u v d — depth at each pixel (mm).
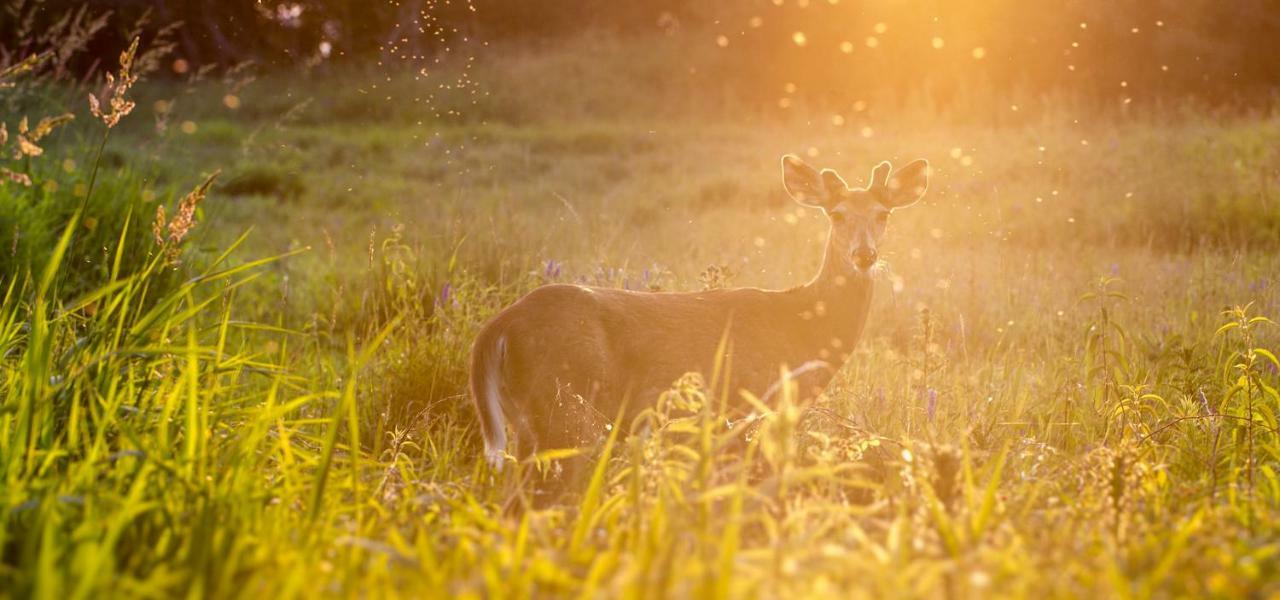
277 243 26219
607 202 31984
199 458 7078
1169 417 10742
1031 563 5707
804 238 24750
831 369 12453
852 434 10078
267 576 5844
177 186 17938
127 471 7168
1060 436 11016
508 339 10695
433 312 15531
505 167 41000
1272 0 47250
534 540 6734
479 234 19938
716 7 64625
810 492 8266
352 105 54469
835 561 5699
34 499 6648
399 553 6062
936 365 12055
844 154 38969
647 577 5414
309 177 38719
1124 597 5211
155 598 5383
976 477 7867
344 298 17297
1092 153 33500
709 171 38281
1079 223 25500
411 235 21406
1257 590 5281
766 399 11750
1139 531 6859
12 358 9938
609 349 10930
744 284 19031
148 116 53781
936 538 6379
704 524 6117
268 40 62219
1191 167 30203
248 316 17062
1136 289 18109
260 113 54688
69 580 5508
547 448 10430
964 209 28031
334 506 7301
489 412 10688
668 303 11555
